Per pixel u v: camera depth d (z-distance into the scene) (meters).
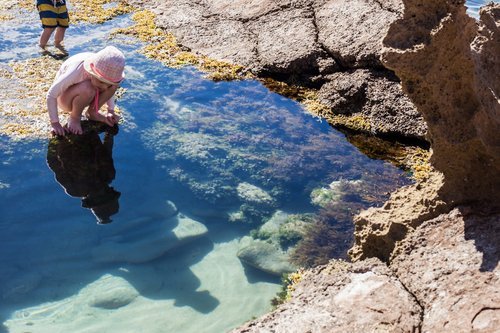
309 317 1.85
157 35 4.57
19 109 3.50
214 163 3.17
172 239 2.66
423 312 1.79
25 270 2.44
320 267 2.30
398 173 3.13
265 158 3.23
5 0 5.03
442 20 1.93
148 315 2.26
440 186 2.14
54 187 2.91
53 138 3.26
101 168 3.06
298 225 2.77
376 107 3.56
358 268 2.03
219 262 2.55
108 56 3.12
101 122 3.43
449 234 1.98
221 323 2.23
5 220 2.69
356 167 3.19
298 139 3.41
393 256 2.08
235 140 3.37
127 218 2.75
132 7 5.06
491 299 1.68
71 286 2.38
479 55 1.96
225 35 4.49
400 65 2.03
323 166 3.19
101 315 2.25
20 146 3.18
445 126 2.04
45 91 3.71
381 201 2.91
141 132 3.38
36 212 2.75
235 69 4.09
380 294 1.88
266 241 2.68
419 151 3.31
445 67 1.97
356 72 3.76
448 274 1.83
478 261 1.82
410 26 2.04
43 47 4.25
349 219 2.80
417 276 1.90
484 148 1.98
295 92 3.89
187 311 2.29
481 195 2.05
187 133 3.40
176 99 3.74
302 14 4.43
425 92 2.06
